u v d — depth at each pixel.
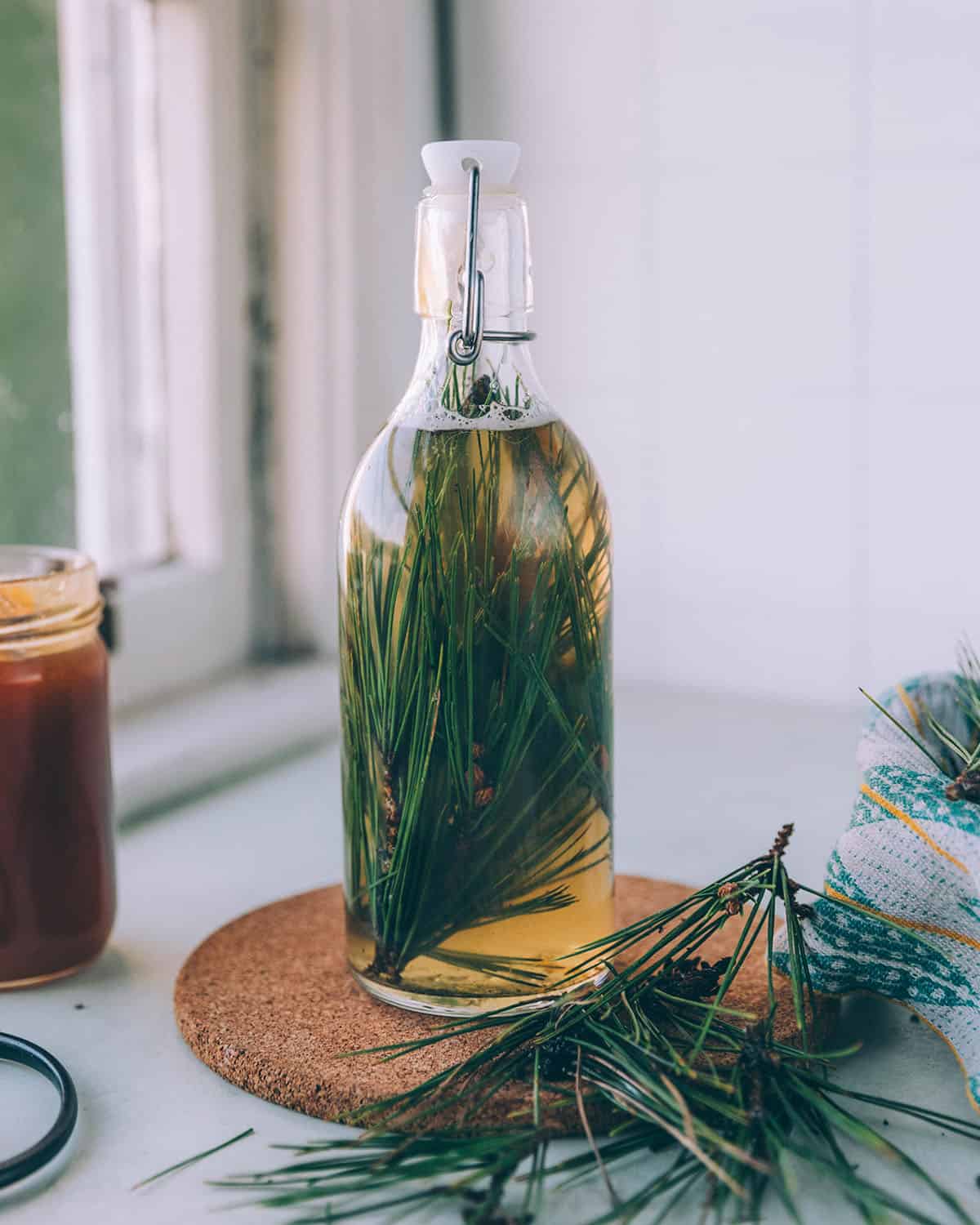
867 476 1.04
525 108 1.10
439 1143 0.53
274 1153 0.56
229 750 0.91
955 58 0.97
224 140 0.99
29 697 0.63
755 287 1.05
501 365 0.60
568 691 0.59
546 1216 0.53
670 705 1.08
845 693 1.07
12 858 0.64
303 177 1.03
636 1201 0.51
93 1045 0.62
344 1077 0.57
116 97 0.96
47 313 0.92
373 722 0.60
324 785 0.91
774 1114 0.54
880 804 0.58
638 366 1.10
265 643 1.10
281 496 1.08
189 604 1.01
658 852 0.79
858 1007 0.64
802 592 1.07
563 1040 0.57
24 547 0.69
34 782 0.64
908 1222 0.52
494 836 0.59
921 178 0.99
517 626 0.58
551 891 0.60
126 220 0.98
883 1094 0.58
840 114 1.00
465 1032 0.57
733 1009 0.59
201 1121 0.57
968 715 0.64
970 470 1.01
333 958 0.66
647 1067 0.55
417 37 1.08
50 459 0.93
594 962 0.61
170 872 0.78
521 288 0.60
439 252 0.60
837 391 1.04
